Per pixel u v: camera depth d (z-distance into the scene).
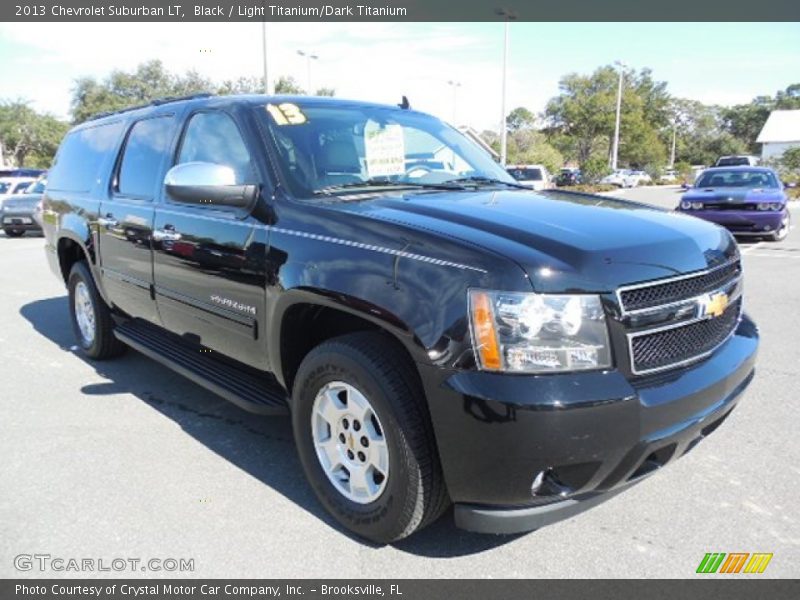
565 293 2.31
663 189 44.31
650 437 2.41
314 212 3.00
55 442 3.83
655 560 2.71
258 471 3.49
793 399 4.44
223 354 3.64
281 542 2.85
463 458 2.38
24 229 16.36
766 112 96.12
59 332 6.46
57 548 2.80
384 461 2.69
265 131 3.41
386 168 3.62
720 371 2.71
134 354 5.62
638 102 61.00
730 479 3.36
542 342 2.29
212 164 3.21
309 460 3.04
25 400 4.52
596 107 58.78
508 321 2.29
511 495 2.36
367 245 2.70
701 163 91.94
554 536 2.89
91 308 5.26
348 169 3.45
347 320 3.01
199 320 3.71
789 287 8.42
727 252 2.96
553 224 2.71
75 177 5.37
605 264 2.41
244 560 2.72
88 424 4.10
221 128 3.67
